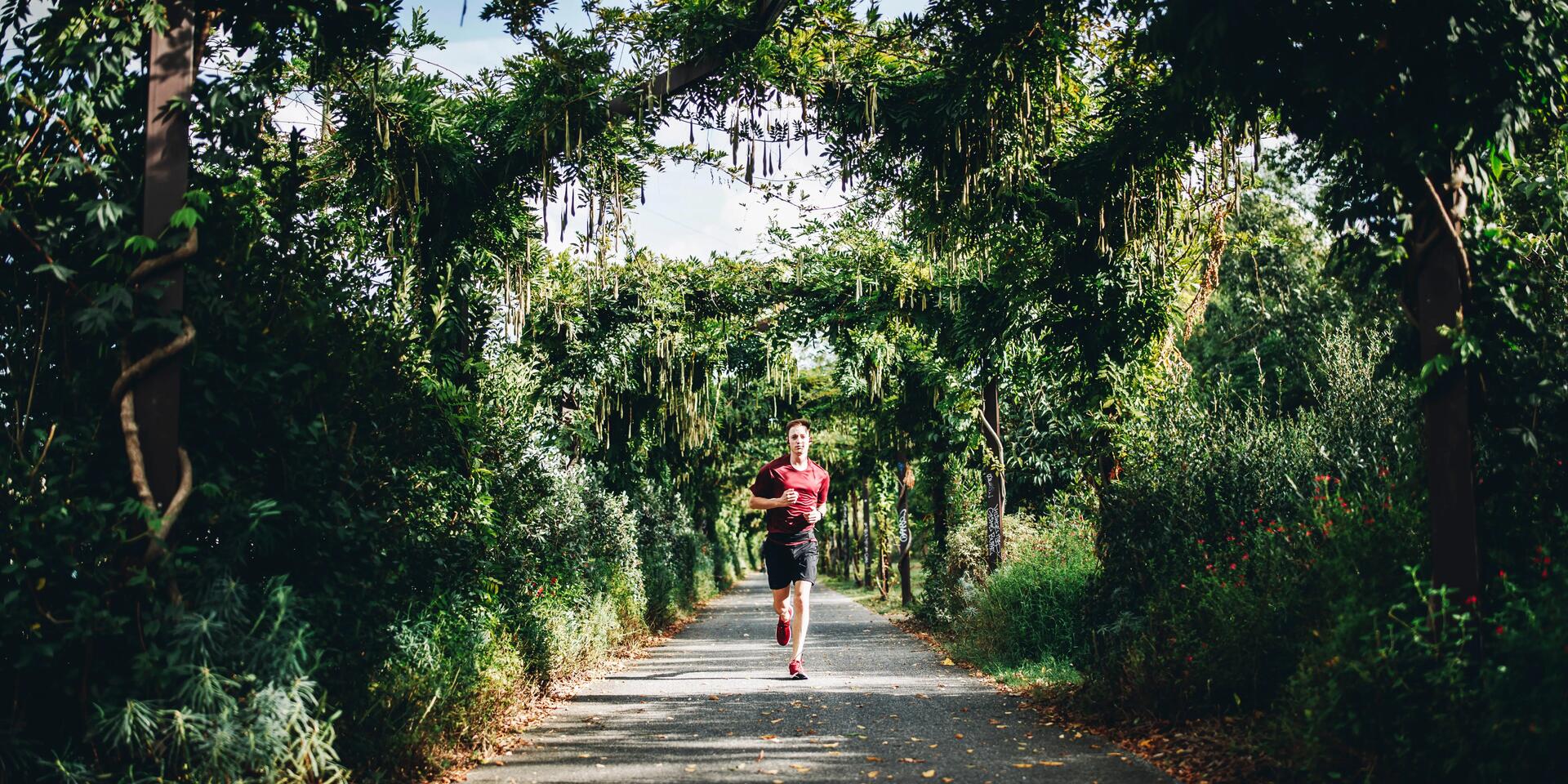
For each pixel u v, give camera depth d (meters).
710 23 8.03
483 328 8.68
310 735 4.40
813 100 8.61
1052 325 9.53
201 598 4.48
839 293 14.45
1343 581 4.88
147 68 4.94
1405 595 4.57
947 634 14.59
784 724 6.87
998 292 11.90
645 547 18.72
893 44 8.51
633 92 8.38
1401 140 4.69
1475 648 4.31
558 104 8.21
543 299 13.98
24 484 4.37
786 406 21.16
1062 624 10.11
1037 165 8.79
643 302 14.77
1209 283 14.12
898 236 13.53
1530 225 5.66
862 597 32.69
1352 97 4.75
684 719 7.14
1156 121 7.75
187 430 4.82
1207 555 6.78
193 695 4.16
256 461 5.04
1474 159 4.81
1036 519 15.71
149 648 4.39
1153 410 8.70
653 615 16.89
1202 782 4.88
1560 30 4.70
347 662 5.14
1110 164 8.40
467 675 6.40
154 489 4.57
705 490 27.38
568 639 9.57
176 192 4.77
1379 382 6.96
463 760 5.64
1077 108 8.57
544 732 6.63
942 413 15.47
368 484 5.58
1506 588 4.49
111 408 4.64
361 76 7.44
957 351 13.41
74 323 4.61
